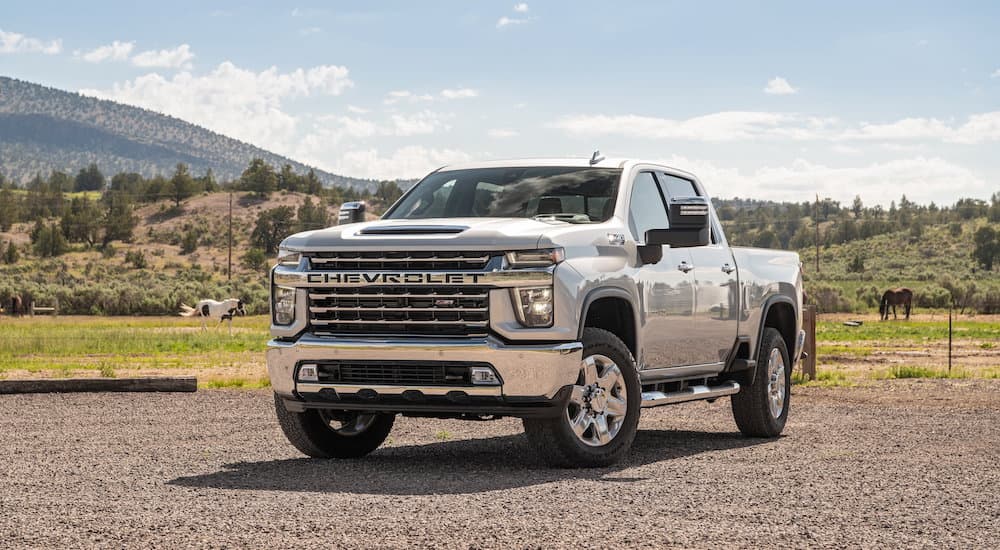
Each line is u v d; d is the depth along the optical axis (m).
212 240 199.38
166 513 5.73
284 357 7.68
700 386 9.20
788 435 10.16
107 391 14.25
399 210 8.82
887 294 61.88
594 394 7.64
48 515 5.68
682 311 8.66
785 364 10.38
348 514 5.69
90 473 7.41
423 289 7.29
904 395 14.58
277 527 5.35
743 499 6.23
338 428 8.64
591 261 7.59
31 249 181.38
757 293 9.88
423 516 5.64
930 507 6.06
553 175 8.66
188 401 13.09
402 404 7.45
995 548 5.05
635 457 8.48
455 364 7.23
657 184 9.05
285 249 7.80
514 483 6.90
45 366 21.86
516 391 7.18
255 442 9.34
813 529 5.40
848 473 7.38
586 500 6.16
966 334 41.47
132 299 67.62
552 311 7.22
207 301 45.06
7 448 8.86
